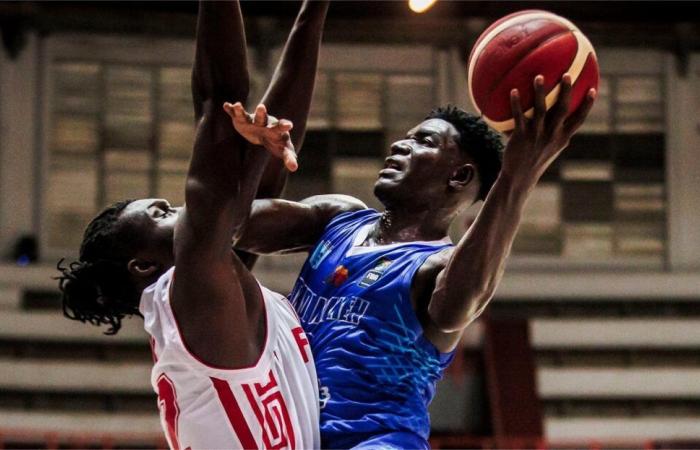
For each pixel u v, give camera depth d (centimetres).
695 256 1808
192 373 289
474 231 290
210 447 292
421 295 311
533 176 288
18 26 1752
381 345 312
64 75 1766
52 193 1733
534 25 292
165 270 317
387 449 300
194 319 282
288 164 250
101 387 1577
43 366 1573
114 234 318
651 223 1819
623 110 1845
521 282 1731
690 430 1648
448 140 339
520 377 1499
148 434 1527
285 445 295
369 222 346
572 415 1650
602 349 1695
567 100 282
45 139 1744
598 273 1752
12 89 1742
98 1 1773
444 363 327
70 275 327
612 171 1830
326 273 334
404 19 1816
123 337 1606
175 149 1784
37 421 1538
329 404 311
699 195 1825
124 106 1780
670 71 1855
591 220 1814
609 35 1852
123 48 1788
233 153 277
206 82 281
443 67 1830
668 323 1716
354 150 1814
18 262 1669
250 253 355
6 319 1587
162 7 1797
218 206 274
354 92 1827
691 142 1841
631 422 1645
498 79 290
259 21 1767
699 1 1844
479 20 1817
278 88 318
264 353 295
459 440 1389
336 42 1825
